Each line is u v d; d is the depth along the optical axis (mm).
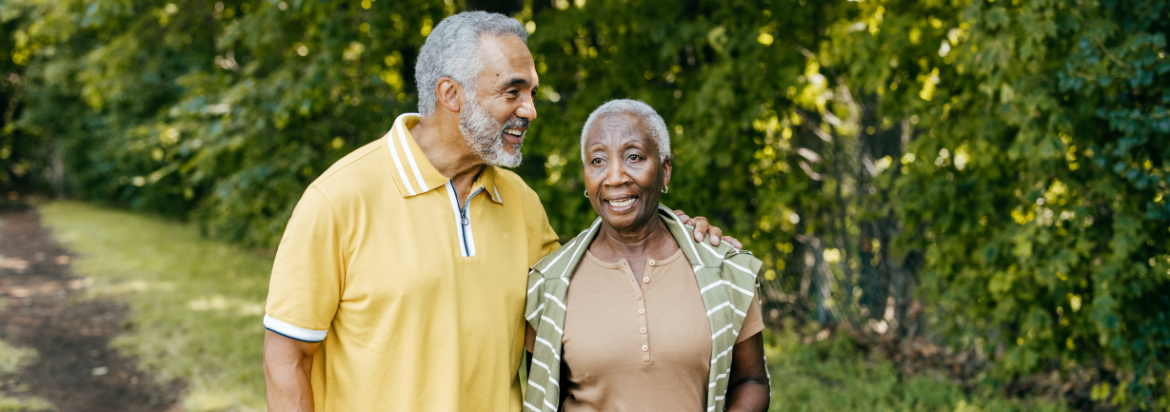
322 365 1530
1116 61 3010
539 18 5383
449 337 1451
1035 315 3727
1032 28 3219
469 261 1502
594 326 1515
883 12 4453
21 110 19250
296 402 1416
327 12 4965
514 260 1613
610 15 4988
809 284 5832
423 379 1444
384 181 1470
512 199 1697
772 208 5219
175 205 14477
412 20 5266
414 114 1589
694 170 4965
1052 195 3748
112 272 8664
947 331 4387
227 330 5797
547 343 1574
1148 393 3379
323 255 1414
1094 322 3576
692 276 1552
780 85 4605
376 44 5035
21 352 5258
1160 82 3068
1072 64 3166
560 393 1639
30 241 11820
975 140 3914
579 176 5062
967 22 3740
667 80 5422
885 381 4359
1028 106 3312
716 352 1498
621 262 1551
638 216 1526
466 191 1561
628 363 1493
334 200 1414
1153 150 3146
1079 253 3547
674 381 1500
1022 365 3871
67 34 8422
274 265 1441
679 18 4957
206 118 6223
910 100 4156
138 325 6137
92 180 17391
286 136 5898
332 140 6074
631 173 1496
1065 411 3881
